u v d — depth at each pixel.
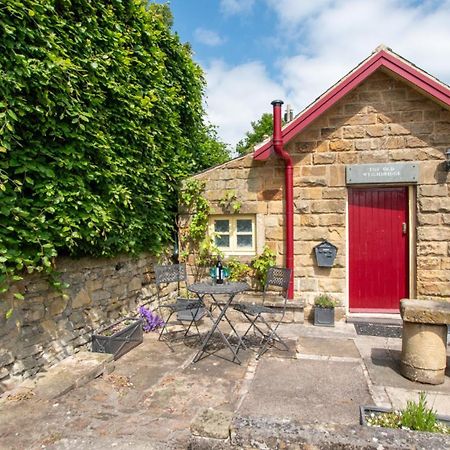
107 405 3.16
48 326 3.74
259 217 6.38
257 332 5.43
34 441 2.57
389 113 5.81
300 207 6.16
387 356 4.42
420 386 3.60
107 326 4.72
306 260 6.16
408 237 5.98
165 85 6.27
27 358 3.46
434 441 2.02
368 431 2.12
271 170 6.31
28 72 3.02
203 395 3.40
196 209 6.69
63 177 3.62
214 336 5.24
